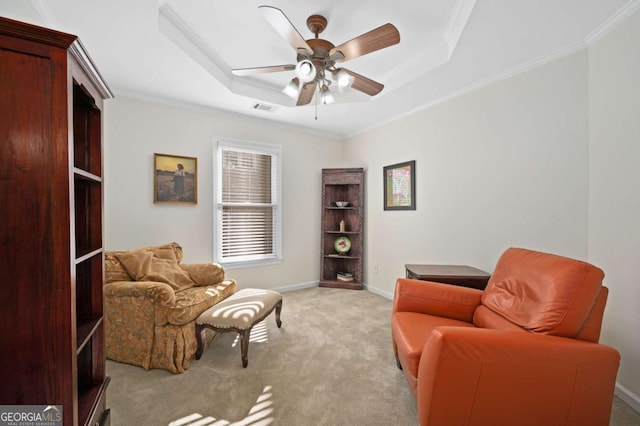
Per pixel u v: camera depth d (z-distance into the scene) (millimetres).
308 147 4207
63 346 840
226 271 3500
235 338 2494
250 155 3725
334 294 3857
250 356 2182
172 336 1976
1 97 783
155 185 3004
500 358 1157
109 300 2096
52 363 832
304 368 2018
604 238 1858
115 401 1655
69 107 850
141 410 1582
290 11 1878
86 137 1234
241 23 2008
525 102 2342
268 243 3881
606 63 1848
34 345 819
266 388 1788
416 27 2055
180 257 2852
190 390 1767
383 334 2582
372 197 4043
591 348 1192
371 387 1803
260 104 3197
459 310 1898
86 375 1196
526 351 1163
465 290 1946
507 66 2369
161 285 2045
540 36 1954
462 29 1887
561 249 2129
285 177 3980
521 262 1665
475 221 2730
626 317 1694
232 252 3582
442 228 3055
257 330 2658
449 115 2977
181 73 2459
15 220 801
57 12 1663
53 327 833
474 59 2250
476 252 2721
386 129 3803
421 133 3305
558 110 2146
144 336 2021
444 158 3029
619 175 1755
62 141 834
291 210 4043
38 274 820
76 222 1219
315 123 3947
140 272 2270
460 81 2641
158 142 3031
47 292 827
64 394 843
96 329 1215
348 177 4156
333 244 4406
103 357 1231
